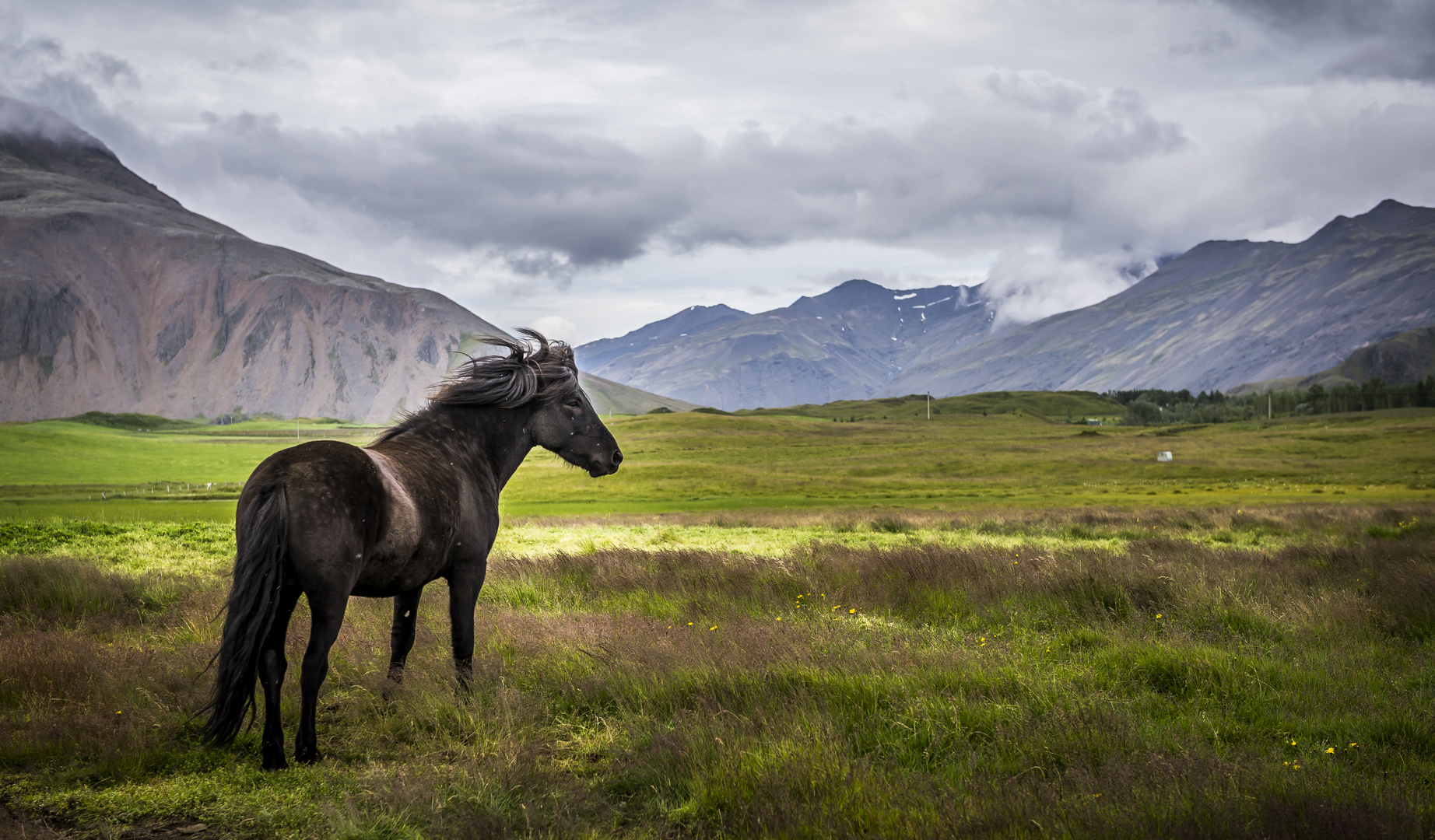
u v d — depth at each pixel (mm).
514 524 30375
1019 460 102250
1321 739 5758
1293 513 28625
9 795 4840
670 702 6312
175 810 4688
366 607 10102
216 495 53281
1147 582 10820
